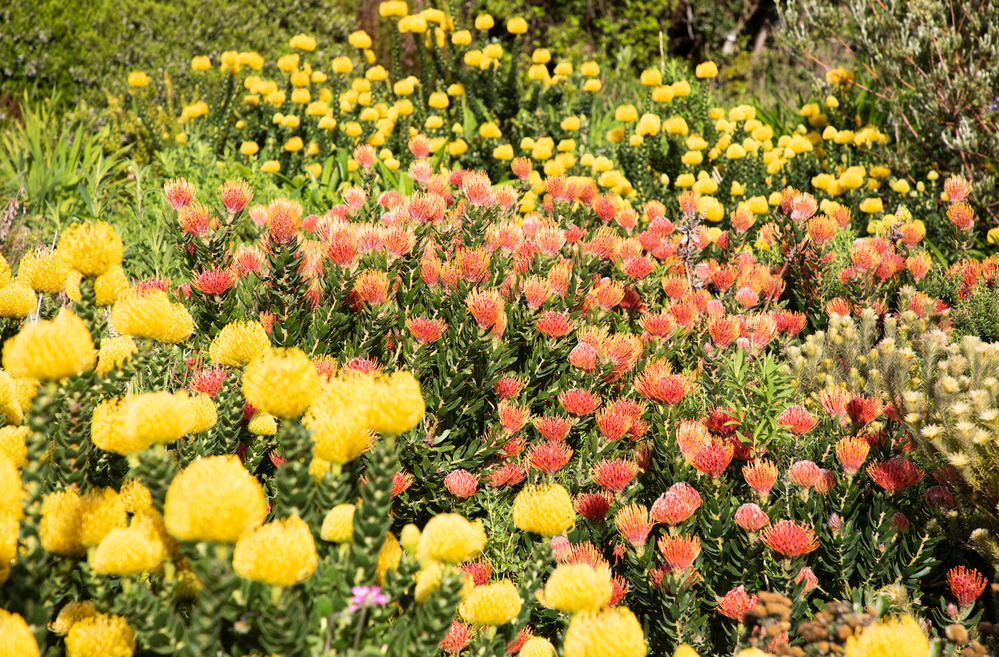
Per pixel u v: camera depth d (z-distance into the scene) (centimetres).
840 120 524
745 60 1238
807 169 461
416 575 114
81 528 106
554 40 1217
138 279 350
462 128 564
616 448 210
